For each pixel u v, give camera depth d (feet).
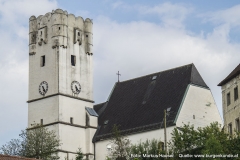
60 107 493.77
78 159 449.89
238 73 390.21
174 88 474.49
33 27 518.37
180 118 451.12
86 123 504.02
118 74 524.52
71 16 513.86
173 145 387.55
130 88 509.76
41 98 503.20
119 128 481.46
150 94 488.02
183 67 483.92
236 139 358.84
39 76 508.12
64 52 504.02
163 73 495.00
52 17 508.53
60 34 504.02
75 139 496.23
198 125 459.73
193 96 464.65
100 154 490.49
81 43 515.91
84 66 515.09
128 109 493.36
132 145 436.35
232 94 398.42
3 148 463.42
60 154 483.92
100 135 495.00
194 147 371.56
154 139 443.73
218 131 371.97
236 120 392.27
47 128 485.15
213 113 471.21
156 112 468.34
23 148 464.24
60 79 497.87
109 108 510.17
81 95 508.53
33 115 505.66
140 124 469.57
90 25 524.52
